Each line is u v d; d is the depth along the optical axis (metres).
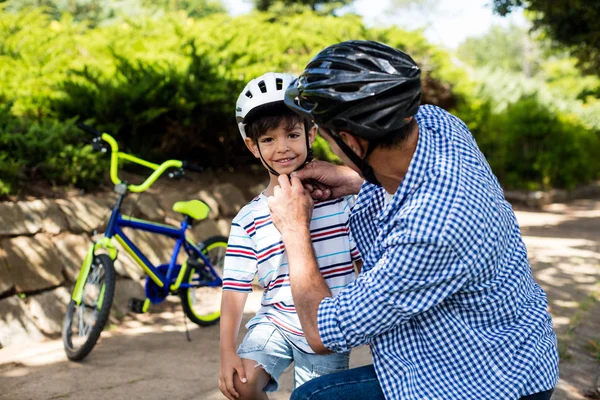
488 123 15.09
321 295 1.72
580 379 3.83
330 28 11.77
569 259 7.77
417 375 1.61
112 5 23.70
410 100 1.56
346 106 1.54
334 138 1.64
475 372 1.58
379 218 1.66
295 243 1.80
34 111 6.47
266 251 2.25
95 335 4.05
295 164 2.34
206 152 7.60
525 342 1.59
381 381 1.66
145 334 4.78
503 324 1.61
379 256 1.69
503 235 1.60
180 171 4.69
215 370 3.99
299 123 2.33
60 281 5.00
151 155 6.87
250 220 2.29
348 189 2.23
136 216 5.88
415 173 1.60
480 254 1.55
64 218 5.30
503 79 20.44
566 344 4.46
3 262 4.70
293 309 2.23
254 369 2.20
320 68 1.59
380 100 1.53
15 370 3.94
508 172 15.17
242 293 2.28
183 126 6.86
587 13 8.63
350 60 1.56
